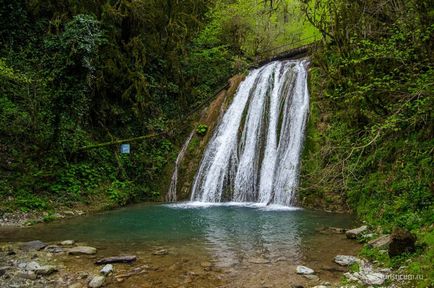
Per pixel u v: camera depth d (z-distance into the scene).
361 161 10.29
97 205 11.68
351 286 5.04
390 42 7.18
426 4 6.91
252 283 5.32
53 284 5.24
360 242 7.26
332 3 10.03
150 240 7.73
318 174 10.85
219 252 6.82
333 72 10.11
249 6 20.06
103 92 14.50
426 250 5.45
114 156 13.94
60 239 7.83
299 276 5.56
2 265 5.91
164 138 15.72
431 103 6.42
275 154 13.33
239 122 15.20
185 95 17.45
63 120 12.45
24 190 10.62
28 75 11.86
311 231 8.37
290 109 13.96
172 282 5.37
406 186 8.30
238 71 18.91
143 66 15.84
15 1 13.45
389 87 7.11
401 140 9.30
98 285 5.19
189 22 18.17
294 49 19.23
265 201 12.74
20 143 11.61
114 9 14.45
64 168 12.03
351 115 9.68
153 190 14.14
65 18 14.14
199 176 14.48
